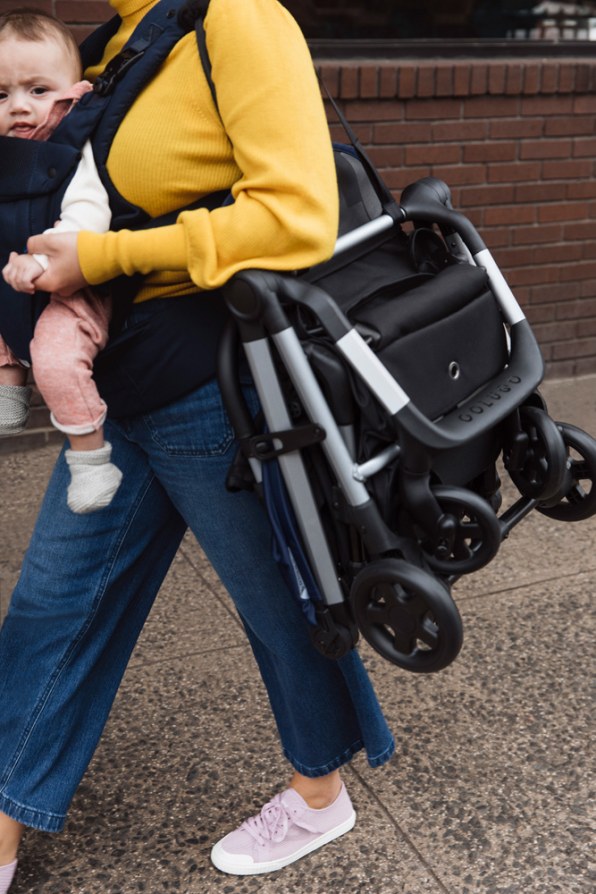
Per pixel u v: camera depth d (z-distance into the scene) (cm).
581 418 493
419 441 170
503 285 206
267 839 226
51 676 210
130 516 206
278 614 203
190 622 326
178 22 170
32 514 397
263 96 164
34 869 227
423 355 178
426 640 176
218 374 179
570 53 508
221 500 193
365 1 464
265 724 275
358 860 229
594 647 307
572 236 523
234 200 174
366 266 196
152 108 172
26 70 178
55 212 176
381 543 176
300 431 174
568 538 377
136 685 292
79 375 178
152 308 183
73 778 217
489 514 178
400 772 255
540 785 250
